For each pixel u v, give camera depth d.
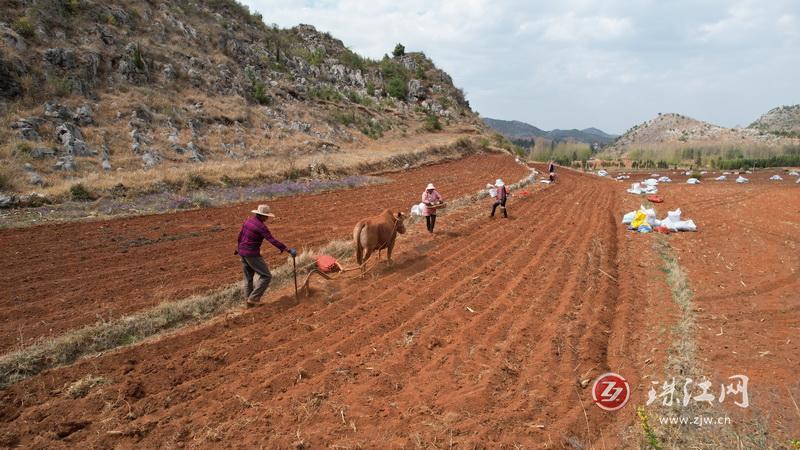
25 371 5.20
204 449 4.01
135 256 9.92
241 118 29.39
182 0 41.28
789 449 3.85
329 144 32.47
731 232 13.34
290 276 8.55
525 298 7.71
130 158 19.61
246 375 5.22
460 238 11.91
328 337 6.25
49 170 16.45
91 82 23.17
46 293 7.64
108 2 29.97
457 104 78.00
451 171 31.70
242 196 17.33
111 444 4.07
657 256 10.56
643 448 3.97
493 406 4.66
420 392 4.92
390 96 64.56
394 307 7.29
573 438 4.12
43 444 4.02
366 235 8.40
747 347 5.72
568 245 11.38
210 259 9.84
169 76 28.41
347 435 4.21
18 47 20.83
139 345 5.87
